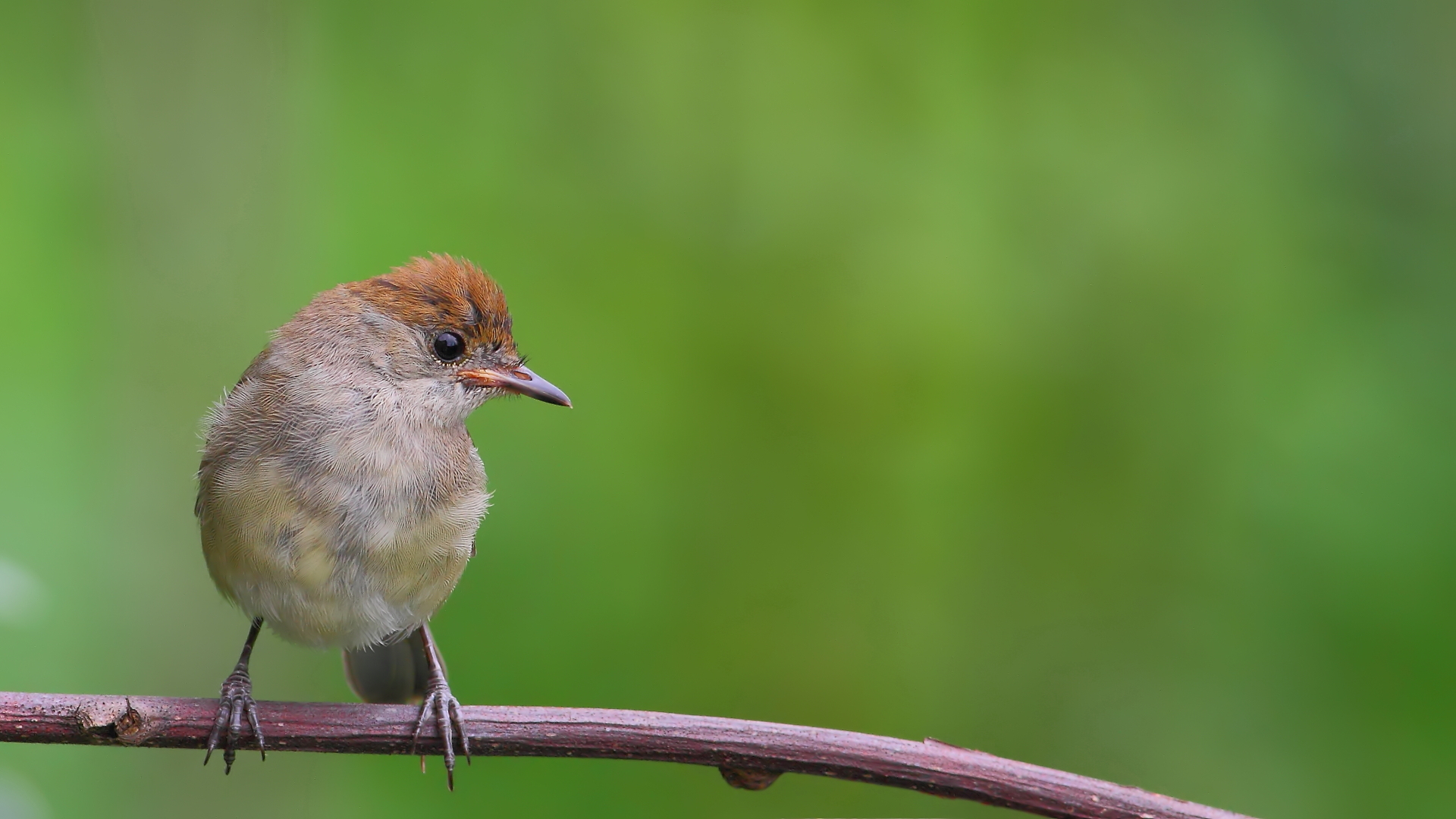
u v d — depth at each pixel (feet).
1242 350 41.11
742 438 40.19
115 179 36.06
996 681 38.68
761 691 37.65
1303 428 39.42
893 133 43.88
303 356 26.37
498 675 35.88
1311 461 38.91
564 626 36.96
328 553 25.32
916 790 21.84
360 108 42.52
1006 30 44.78
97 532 35.24
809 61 44.52
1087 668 38.58
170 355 35.76
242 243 36.65
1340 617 36.78
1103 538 39.91
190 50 36.32
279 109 37.45
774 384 40.73
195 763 33.65
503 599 37.06
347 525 25.39
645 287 41.52
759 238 42.55
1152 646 38.40
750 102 44.01
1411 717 35.65
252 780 33.91
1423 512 37.22
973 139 44.14
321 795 34.47
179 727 23.04
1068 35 44.96
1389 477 37.93
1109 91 44.32
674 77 44.04
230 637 34.88
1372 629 36.37
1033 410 40.75
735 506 39.47
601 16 44.32
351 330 26.78
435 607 26.63
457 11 43.93
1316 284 41.39
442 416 27.14
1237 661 37.45
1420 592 36.37
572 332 40.65
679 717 22.71
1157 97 44.01
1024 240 42.57
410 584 26.02
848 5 44.91
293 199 37.63
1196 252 41.91
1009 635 39.17
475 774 35.53
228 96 36.68
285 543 25.16
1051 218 42.68
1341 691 36.22
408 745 23.62
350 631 26.04
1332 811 35.22
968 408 40.75
